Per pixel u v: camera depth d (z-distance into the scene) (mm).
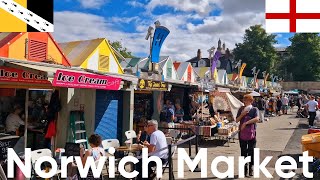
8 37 8484
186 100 21422
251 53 71562
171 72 20953
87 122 11289
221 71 32594
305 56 75938
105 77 8492
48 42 9664
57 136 10289
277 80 70938
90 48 12180
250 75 71500
